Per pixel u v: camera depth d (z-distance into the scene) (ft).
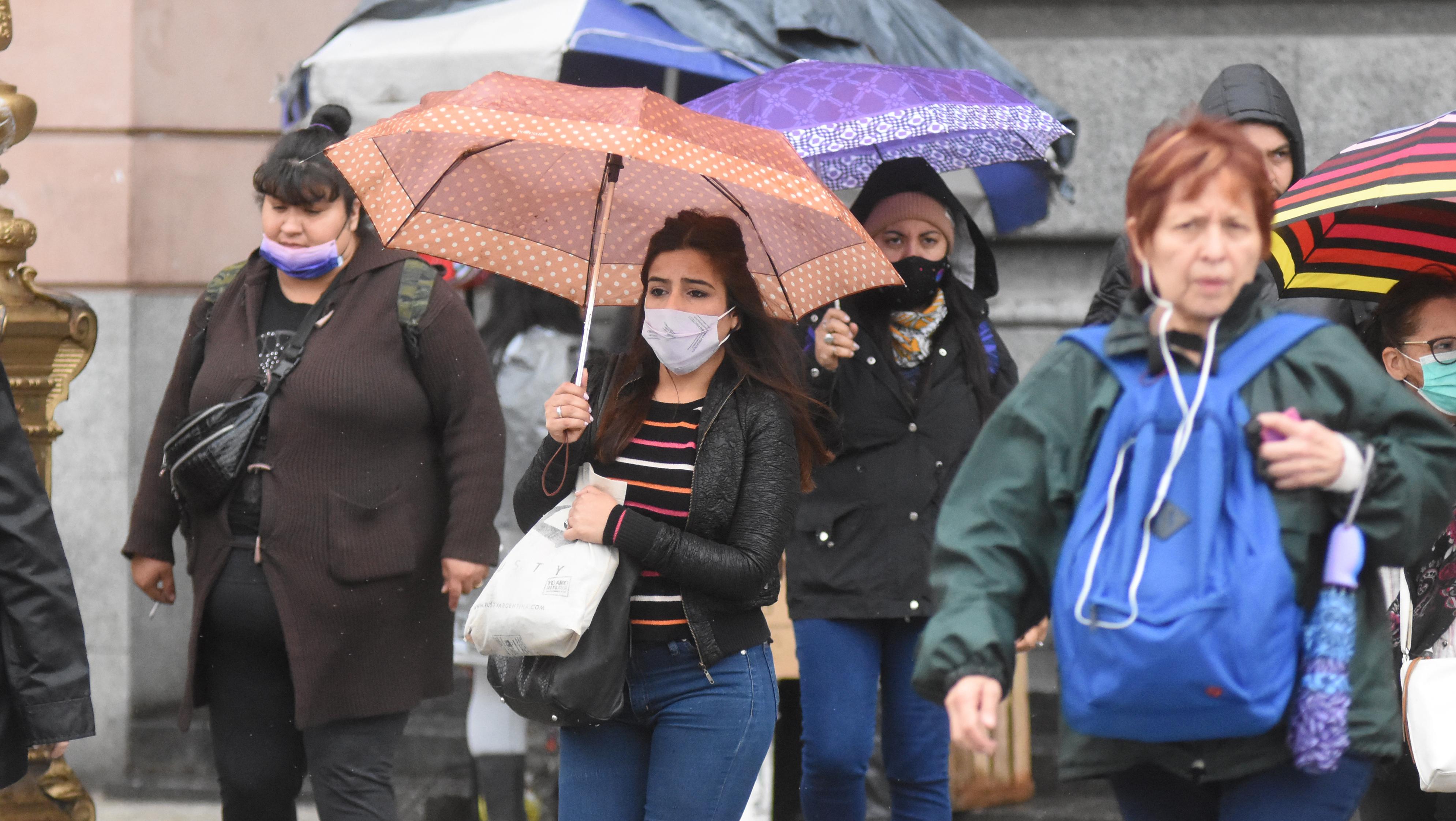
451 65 56.29
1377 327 39.68
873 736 47.73
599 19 56.70
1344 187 37.37
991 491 27.94
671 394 37.76
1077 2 81.46
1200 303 26.21
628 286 42.16
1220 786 28.86
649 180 41.60
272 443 43.96
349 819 44.42
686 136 35.12
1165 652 25.18
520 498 38.45
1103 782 65.05
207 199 76.89
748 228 41.83
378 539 44.52
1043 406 27.76
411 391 45.50
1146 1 81.10
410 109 37.68
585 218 42.01
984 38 81.71
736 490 36.68
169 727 72.54
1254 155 26.16
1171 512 25.98
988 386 47.57
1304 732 25.91
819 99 50.21
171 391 47.21
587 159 41.34
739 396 37.40
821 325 46.32
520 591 35.29
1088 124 80.23
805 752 47.19
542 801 63.31
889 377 46.96
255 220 77.15
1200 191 25.96
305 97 61.00
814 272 41.47
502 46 55.88
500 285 61.57
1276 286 46.32
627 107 34.91
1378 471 25.88
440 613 47.19
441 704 72.79
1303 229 42.06
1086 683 26.00
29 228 48.52
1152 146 26.89
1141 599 25.58
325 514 43.88
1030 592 28.50
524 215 41.93
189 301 75.77
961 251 49.73
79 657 34.30
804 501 47.14
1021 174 60.80
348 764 44.50
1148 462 26.27
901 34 61.31
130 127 75.51
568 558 35.40
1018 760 61.36
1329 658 25.89
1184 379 26.76
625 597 35.58
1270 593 25.40
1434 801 38.63
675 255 37.04
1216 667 25.16
